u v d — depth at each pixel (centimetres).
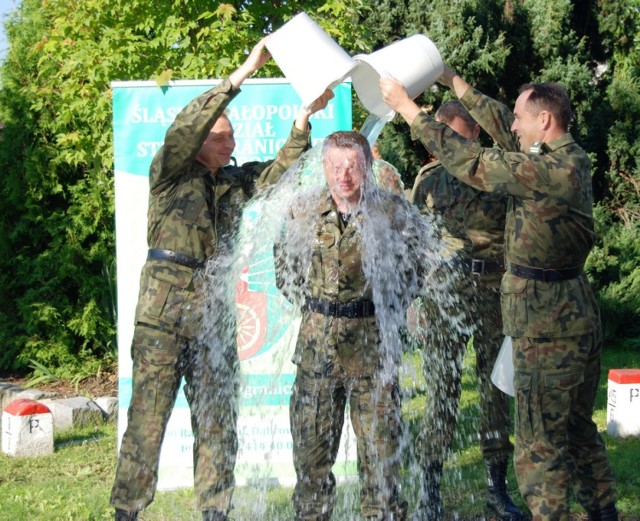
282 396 486
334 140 352
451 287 436
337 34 639
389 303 367
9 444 575
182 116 368
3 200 818
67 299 814
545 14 1141
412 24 1138
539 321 341
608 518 371
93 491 482
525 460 345
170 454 493
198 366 391
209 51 583
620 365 912
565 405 342
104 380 796
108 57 583
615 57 1266
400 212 375
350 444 494
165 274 378
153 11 596
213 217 391
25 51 810
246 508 452
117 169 486
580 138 1151
